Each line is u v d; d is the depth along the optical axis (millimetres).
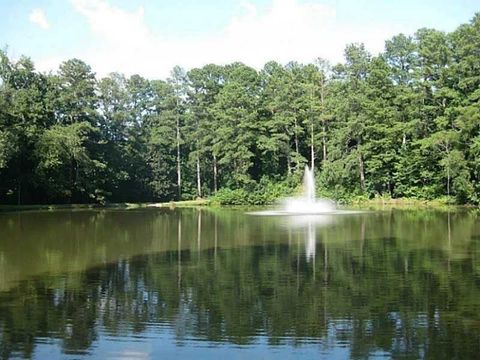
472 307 10664
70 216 36719
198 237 22672
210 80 65875
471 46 45594
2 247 19750
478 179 43969
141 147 63375
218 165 65375
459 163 42531
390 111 50938
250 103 57438
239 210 43969
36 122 48344
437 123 46781
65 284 13094
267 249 18734
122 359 8125
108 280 13516
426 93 49969
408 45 56406
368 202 50406
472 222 28828
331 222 29734
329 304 11039
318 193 52125
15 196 49500
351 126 50875
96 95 58625
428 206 45688
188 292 12172
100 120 61562
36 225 29109
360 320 9914
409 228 25641
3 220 32844
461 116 43062
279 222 30094
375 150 52438
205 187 64875
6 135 40938
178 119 64125
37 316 10297
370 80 52844
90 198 54188
